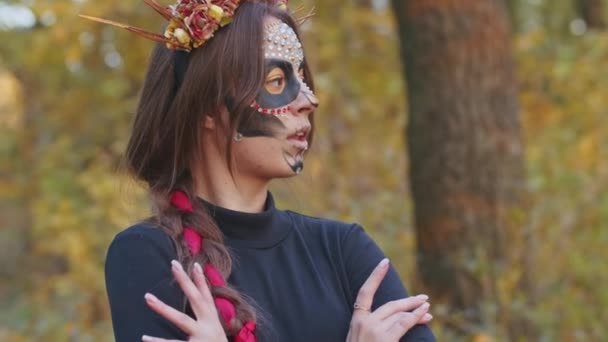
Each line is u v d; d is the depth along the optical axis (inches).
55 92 496.7
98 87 483.8
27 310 443.5
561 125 412.5
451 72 280.4
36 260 583.5
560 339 280.8
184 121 121.0
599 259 309.6
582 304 289.7
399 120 410.3
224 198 121.6
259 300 117.3
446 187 280.4
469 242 278.5
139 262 115.0
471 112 280.4
